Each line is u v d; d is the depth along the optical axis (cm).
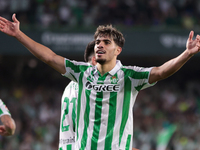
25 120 4212
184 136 4012
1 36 4059
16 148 3856
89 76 1128
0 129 1154
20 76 5109
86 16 4447
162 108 4497
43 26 4088
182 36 4172
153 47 4172
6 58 4897
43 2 4447
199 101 4772
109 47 1105
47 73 5156
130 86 1107
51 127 4188
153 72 1072
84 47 4078
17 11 4362
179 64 1022
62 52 4072
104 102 1100
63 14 4422
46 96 4700
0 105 1159
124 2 4512
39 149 3938
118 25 4225
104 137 1092
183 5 4581
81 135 1119
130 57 5091
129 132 1118
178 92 4947
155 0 4538
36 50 1120
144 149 3884
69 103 1336
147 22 4466
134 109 4378
